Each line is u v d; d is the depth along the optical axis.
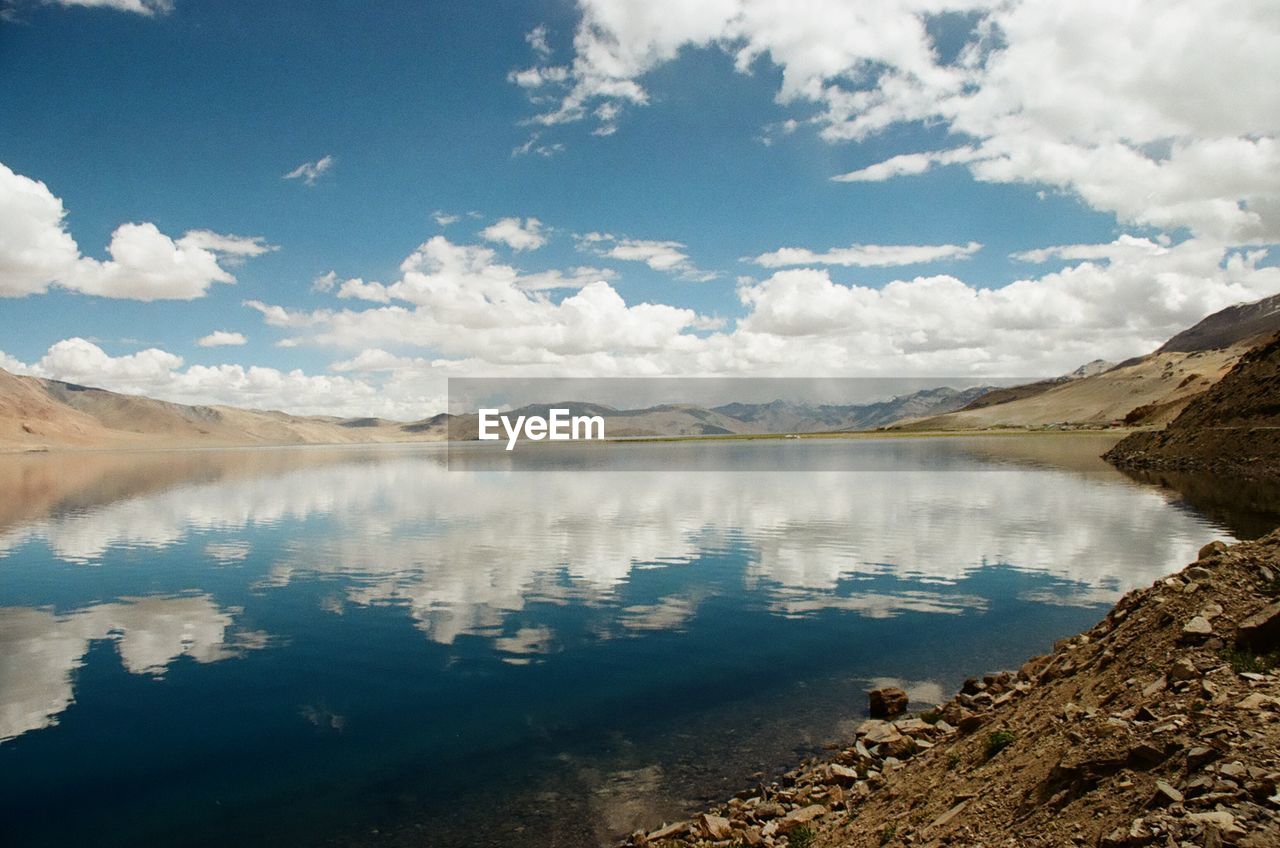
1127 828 7.36
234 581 38.44
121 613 31.83
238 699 21.28
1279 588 12.26
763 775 16.06
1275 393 90.69
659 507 72.12
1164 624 12.75
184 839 13.80
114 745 18.11
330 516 68.25
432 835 13.75
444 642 26.94
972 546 45.22
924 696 20.53
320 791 15.59
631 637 27.22
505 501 80.38
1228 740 8.18
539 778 16.03
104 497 90.25
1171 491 70.81
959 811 10.28
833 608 30.89
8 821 14.57
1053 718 11.83
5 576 40.31
